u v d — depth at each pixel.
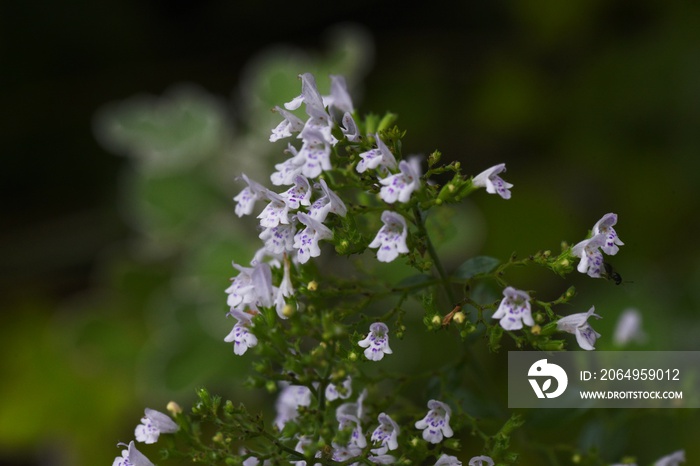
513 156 0.80
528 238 0.73
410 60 0.87
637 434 0.54
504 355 0.59
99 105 0.87
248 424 0.39
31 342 0.74
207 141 0.69
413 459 0.39
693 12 0.79
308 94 0.38
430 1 0.89
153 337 0.67
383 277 0.50
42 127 0.86
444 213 0.44
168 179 0.69
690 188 0.74
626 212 0.75
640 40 0.80
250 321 0.39
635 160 0.77
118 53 0.88
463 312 0.39
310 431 0.39
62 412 0.69
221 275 0.63
